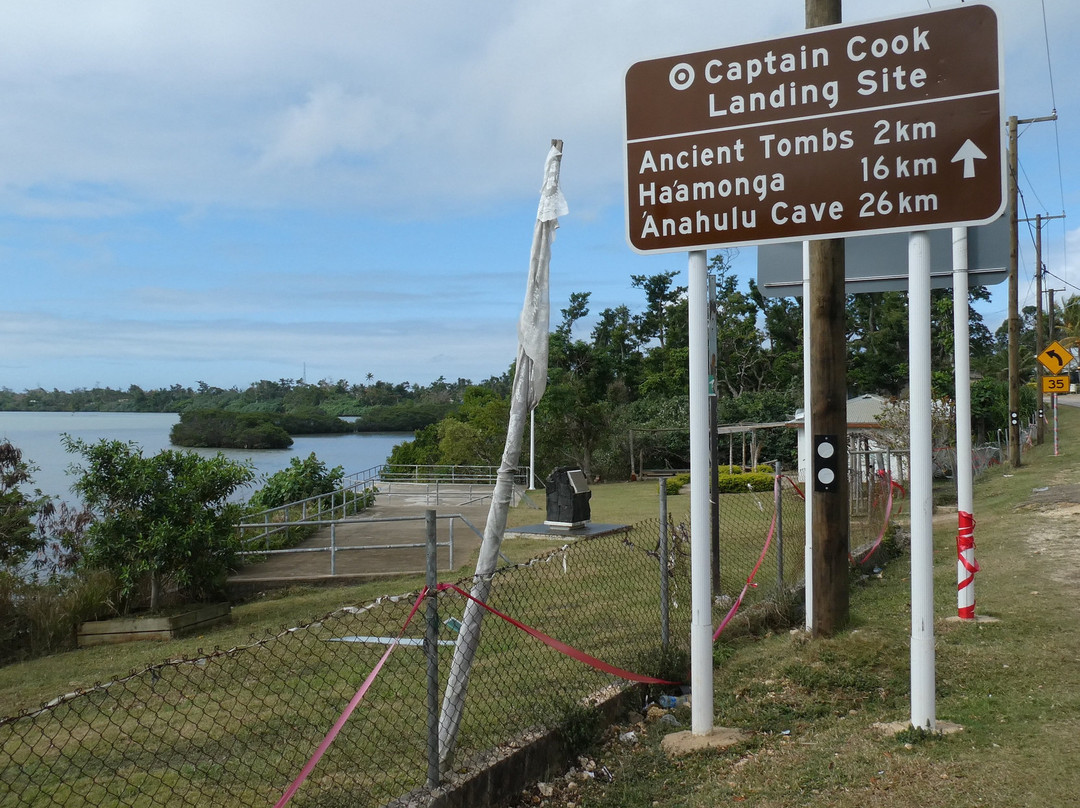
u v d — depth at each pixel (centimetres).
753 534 1375
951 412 2484
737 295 6128
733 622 752
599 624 764
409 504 2722
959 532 751
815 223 500
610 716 534
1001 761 426
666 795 434
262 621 995
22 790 450
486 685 595
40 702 672
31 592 967
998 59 466
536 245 514
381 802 411
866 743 470
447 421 4512
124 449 1020
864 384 5500
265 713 569
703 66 520
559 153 520
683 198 526
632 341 6662
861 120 490
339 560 1401
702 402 519
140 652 868
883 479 1634
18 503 1098
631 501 2692
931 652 479
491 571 486
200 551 1006
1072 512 1380
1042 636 666
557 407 4050
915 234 484
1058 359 2731
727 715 544
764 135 509
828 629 722
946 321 4706
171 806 419
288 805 412
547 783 455
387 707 568
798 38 501
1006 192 466
